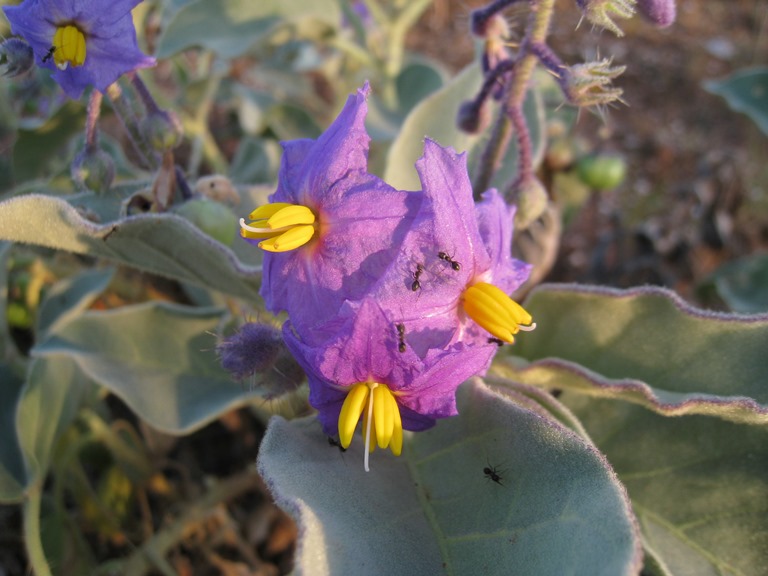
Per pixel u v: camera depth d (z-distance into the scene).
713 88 0.21
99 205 0.13
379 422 0.08
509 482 0.09
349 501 0.09
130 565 0.15
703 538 0.12
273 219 0.08
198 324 0.15
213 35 0.17
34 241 0.11
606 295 0.12
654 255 0.23
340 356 0.08
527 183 0.12
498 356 0.13
